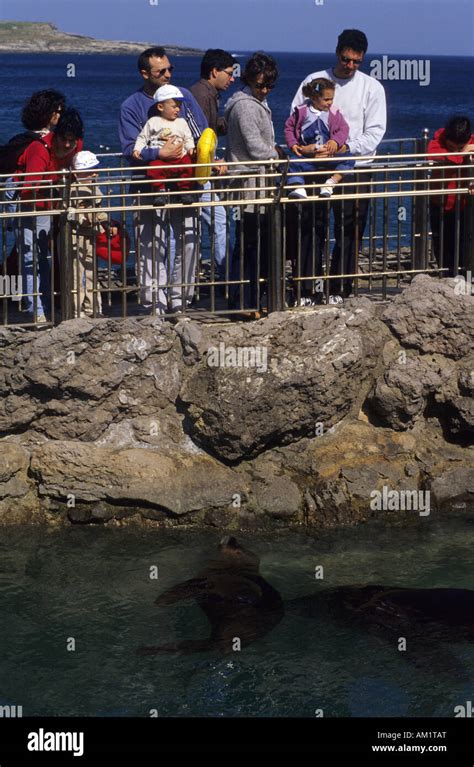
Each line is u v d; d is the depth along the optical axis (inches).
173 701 243.9
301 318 347.9
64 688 248.2
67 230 340.8
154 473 335.0
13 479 337.4
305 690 247.3
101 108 2336.4
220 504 334.6
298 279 369.1
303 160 350.6
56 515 335.0
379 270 450.6
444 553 316.5
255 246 378.0
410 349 360.2
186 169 359.3
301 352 342.6
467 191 368.2
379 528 333.1
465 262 392.2
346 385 348.2
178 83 3715.6
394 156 366.6
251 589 290.5
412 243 408.2
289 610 281.1
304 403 343.9
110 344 340.8
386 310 361.4
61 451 335.3
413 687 248.5
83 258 362.9
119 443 345.1
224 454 341.7
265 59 362.9
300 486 341.7
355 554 315.9
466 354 359.6
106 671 254.7
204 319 368.2
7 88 3558.1
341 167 374.9
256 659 259.4
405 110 2933.1
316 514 335.9
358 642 266.5
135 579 299.9
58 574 303.0
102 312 374.9
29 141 359.9
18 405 339.6
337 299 386.0
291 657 259.9
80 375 337.7
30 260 366.9
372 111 392.2
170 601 285.6
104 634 270.8
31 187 334.0
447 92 4303.6
